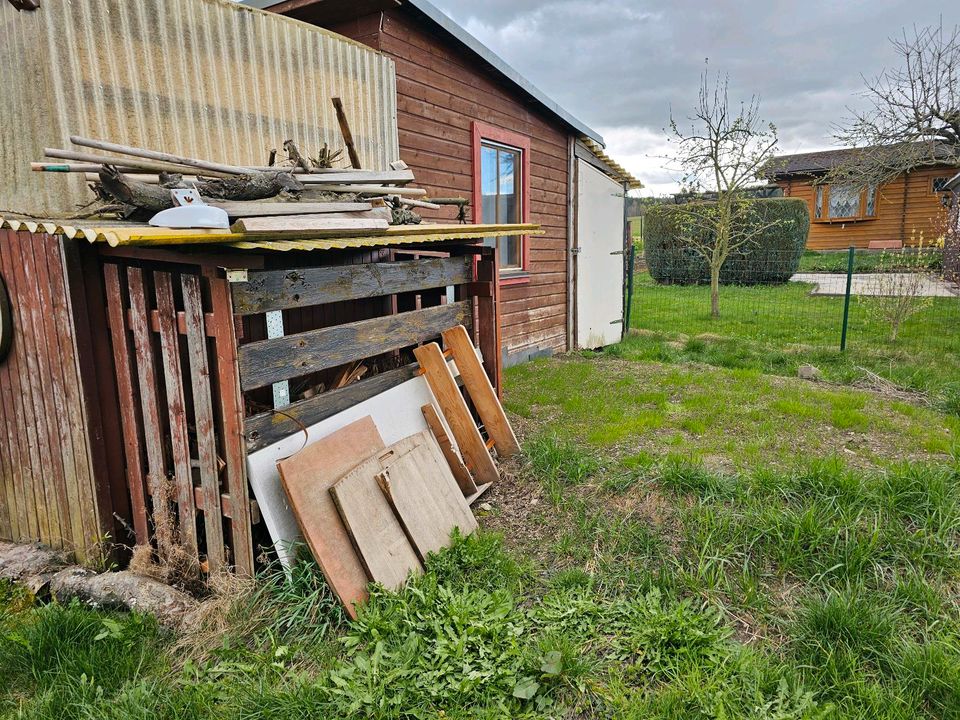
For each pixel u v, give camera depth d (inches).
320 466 106.7
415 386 142.2
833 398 216.5
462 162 250.2
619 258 399.2
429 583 103.7
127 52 133.3
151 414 106.4
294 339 108.6
